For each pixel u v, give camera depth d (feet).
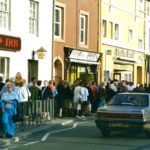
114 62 138.51
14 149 50.60
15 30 93.45
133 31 154.10
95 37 126.82
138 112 59.57
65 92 89.30
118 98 64.13
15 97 58.44
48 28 104.73
